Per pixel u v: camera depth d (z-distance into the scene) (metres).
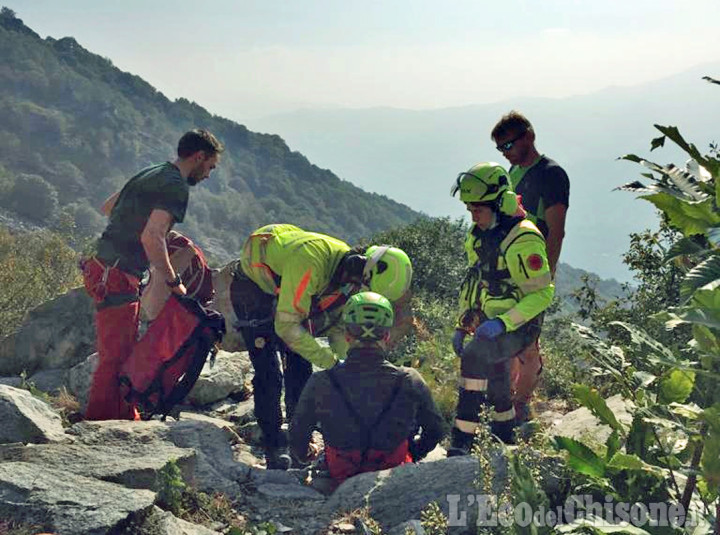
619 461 3.24
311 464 5.12
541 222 5.62
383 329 4.64
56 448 4.11
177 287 5.33
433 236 18.58
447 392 6.70
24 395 4.71
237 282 5.36
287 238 5.24
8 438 4.38
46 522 3.26
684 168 3.11
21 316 9.86
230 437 5.81
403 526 3.81
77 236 15.37
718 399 3.13
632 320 8.13
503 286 4.93
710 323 2.47
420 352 8.23
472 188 4.86
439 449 5.77
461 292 5.23
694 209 2.76
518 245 4.85
